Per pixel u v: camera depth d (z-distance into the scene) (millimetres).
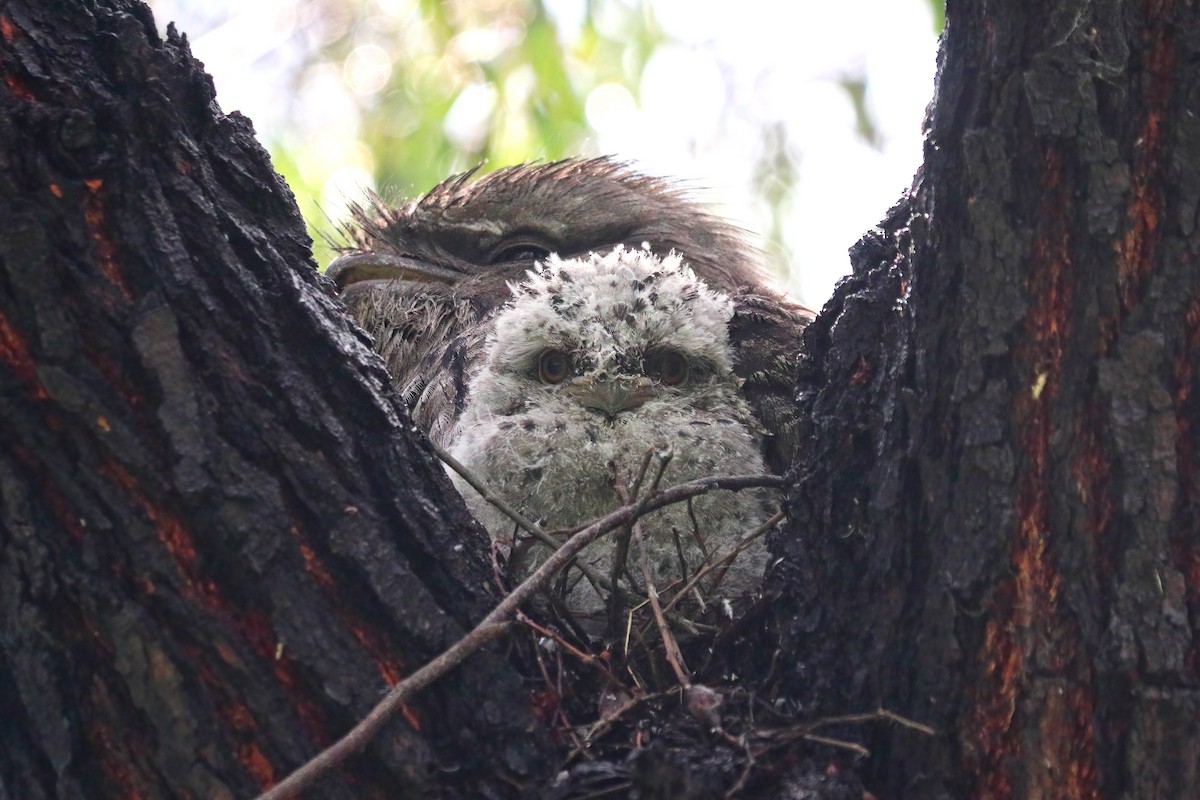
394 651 4648
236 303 4824
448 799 4516
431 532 4961
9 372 4449
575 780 4578
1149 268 4652
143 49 4930
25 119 4625
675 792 4488
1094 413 4625
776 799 4535
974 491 4699
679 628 5711
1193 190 4633
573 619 5523
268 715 4418
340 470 4828
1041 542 4621
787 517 5582
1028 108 4680
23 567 4410
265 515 4562
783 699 4996
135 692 4371
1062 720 4539
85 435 4465
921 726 4641
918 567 4840
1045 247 4691
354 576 4672
